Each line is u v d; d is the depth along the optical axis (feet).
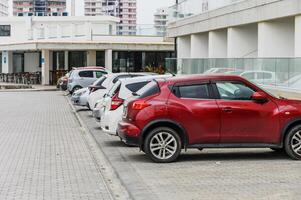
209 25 105.09
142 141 37.93
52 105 102.63
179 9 131.44
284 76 66.64
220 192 28.55
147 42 176.35
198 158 40.04
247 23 87.30
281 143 38.19
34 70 209.46
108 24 221.46
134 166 37.14
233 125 37.68
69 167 37.50
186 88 38.27
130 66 182.91
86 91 85.92
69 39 197.26
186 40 132.77
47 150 45.55
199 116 37.58
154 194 28.43
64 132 59.11
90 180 32.96
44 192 29.50
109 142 50.31
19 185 31.37
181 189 29.50
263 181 31.27
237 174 33.55
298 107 38.27
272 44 82.12
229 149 44.62
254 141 37.96
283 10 74.18
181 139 38.09
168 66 128.26
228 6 94.89
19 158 41.22
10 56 206.90
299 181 31.17
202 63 99.04
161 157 38.06
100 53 185.88
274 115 37.91
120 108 46.80
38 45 174.09
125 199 27.96
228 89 38.37
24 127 64.13
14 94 141.28
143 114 37.68
